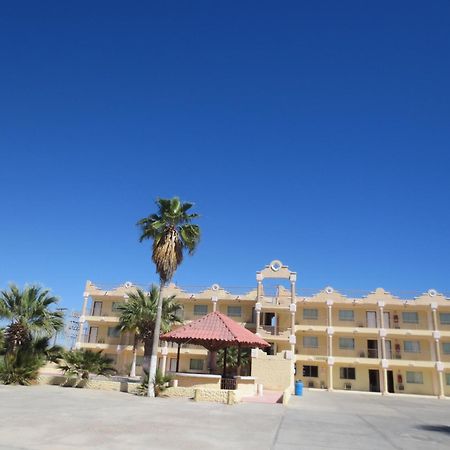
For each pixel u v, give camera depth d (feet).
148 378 86.99
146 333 153.48
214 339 93.56
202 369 179.63
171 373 94.22
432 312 185.98
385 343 186.29
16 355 87.71
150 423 47.85
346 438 45.91
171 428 45.27
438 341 180.24
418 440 47.55
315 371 187.42
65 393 76.38
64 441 35.06
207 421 52.34
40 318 90.63
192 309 195.52
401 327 188.44
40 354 91.40
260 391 105.29
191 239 96.94
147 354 151.94
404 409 95.35
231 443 38.91
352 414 74.59
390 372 184.75
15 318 89.45
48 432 38.60
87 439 36.58
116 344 189.37
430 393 179.83
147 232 96.73
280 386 128.77
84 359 92.63
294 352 174.70
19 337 89.51
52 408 55.31
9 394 68.64
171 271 94.63
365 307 191.11
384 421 66.08
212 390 78.07
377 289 190.08
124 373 185.06
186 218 97.04
